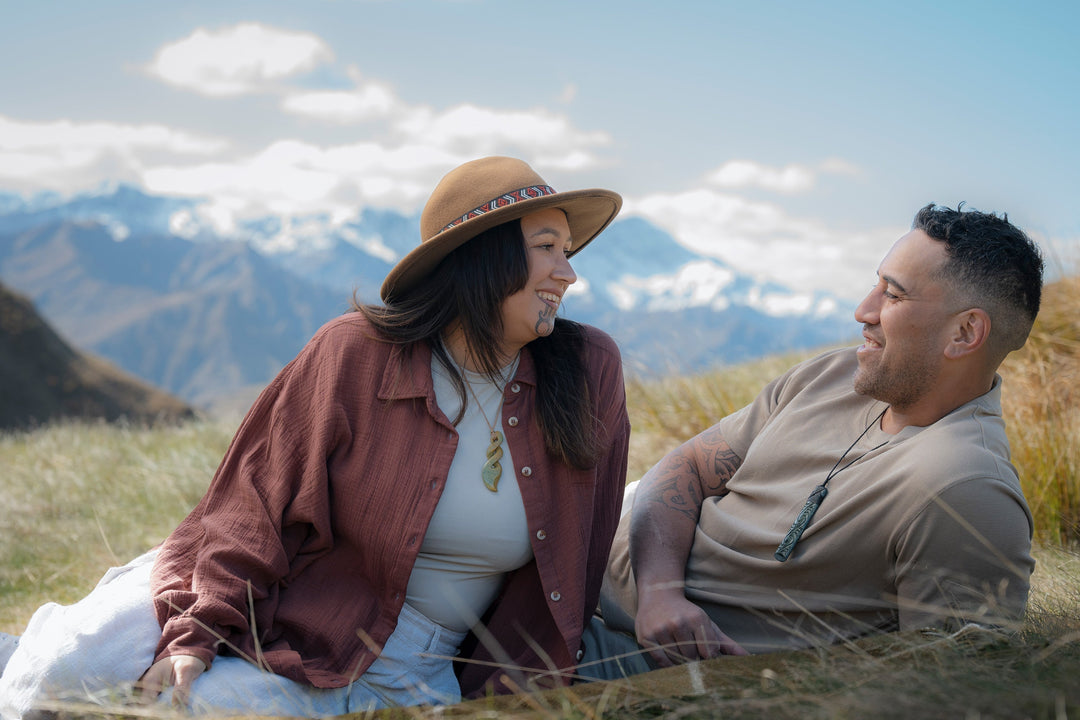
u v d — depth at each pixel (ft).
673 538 8.02
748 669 6.23
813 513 7.01
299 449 7.28
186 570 7.18
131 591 7.00
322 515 7.16
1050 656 5.58
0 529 15.76
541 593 7.85
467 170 7.50
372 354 7.37
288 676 6.70
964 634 6.03
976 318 6.50
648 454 17.13
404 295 7.61
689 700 5.67
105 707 6.07
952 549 6.26
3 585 12.85
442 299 7.42
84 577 12.92
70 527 15.93
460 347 7.55
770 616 7.32
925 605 6.36
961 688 5.06
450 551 7.39
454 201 7.39
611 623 8.54
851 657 6.01
